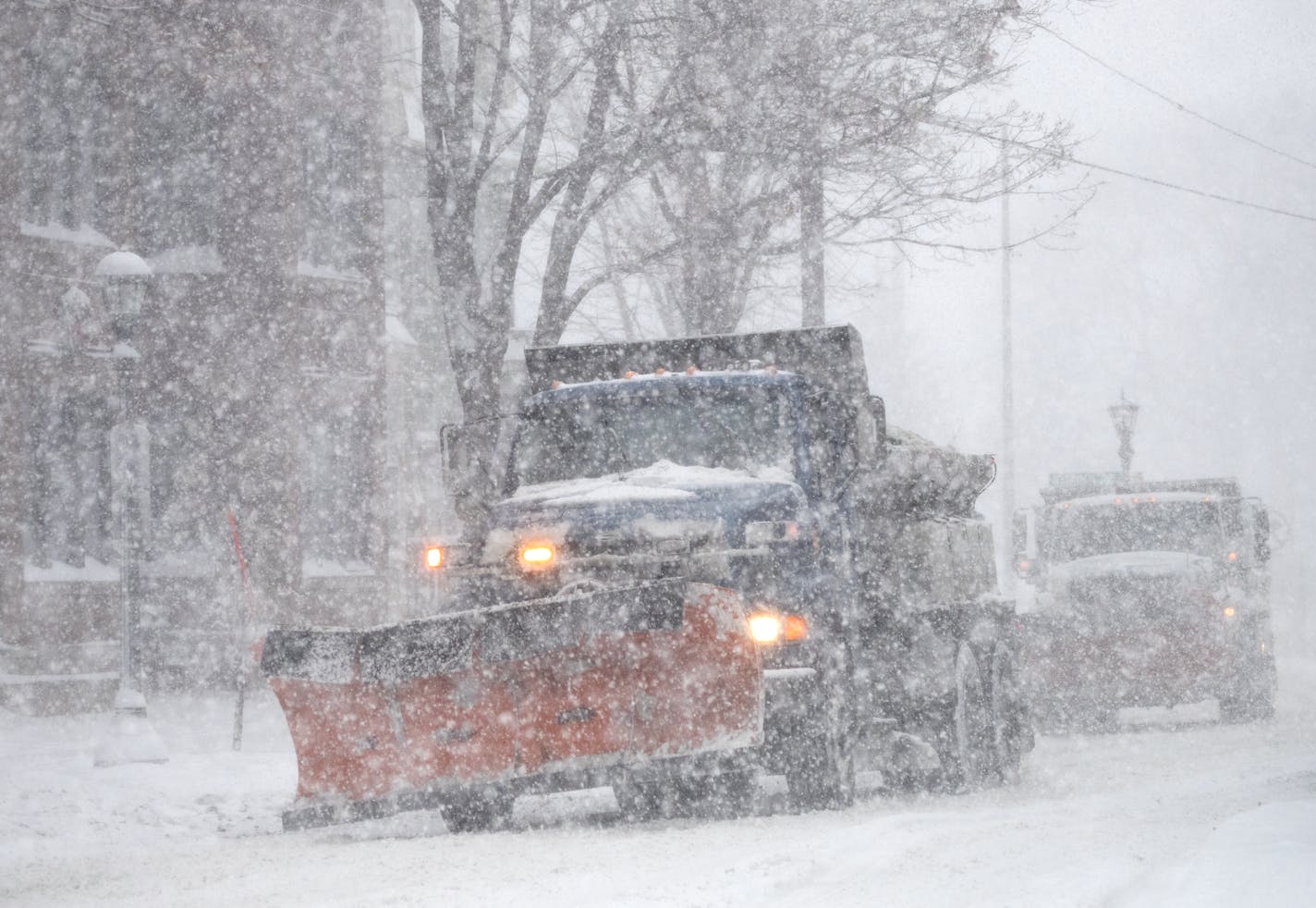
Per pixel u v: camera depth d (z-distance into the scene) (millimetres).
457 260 68062
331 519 93062
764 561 34094
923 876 23766
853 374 41562
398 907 22500
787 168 72188
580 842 29828
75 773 46062
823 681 34312
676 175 73562
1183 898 19828
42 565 77875
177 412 86000
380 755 33125
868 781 47344
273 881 26328
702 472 36875
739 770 32312
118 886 27000
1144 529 71812
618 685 31250
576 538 34688
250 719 69375
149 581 82312
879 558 39688
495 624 31594
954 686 41469
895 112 68312
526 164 68250
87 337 80062
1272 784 38031
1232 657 65500
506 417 40094
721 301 74562
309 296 90812
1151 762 49156
